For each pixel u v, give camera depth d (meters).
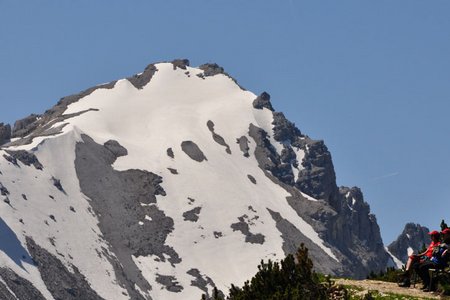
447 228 62.53
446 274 61.25
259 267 61.97
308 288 59.44
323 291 59.59
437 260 61.34
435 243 61.97
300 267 60.78
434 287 61.47
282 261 61.50
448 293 60.41
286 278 60.84
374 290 62.12
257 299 60.50
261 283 61.00
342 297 60.62
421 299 59.34
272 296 59.00
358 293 61.78
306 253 61.34
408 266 62.53
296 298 58.31
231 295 62.47
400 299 59.72
